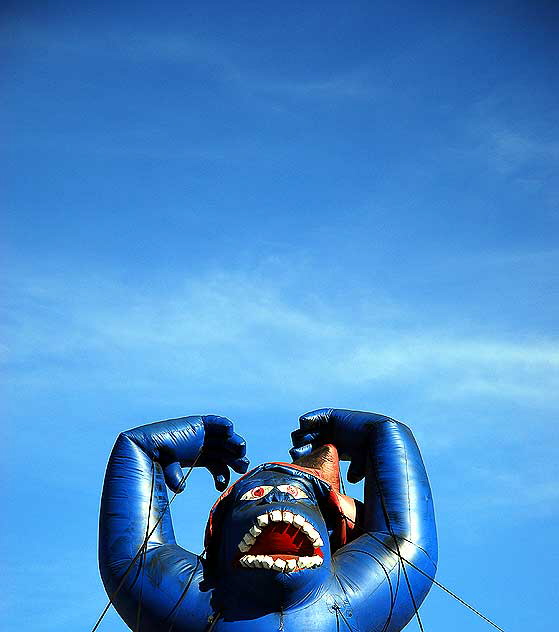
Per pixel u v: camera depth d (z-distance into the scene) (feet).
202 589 50.42
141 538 53.31
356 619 49.60
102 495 55.47
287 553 49.34
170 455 57.21
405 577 52.01
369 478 57.06
